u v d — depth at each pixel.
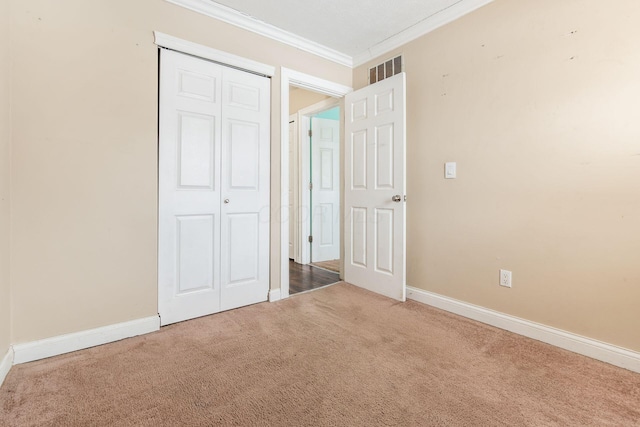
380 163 2.70
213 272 2.26
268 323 2.10
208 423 1.16
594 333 1.66
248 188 2.42
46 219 1.63
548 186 1.82
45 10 1.60
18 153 1.55
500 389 1.37
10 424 1.14
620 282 1.58
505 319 2.01
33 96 1.58
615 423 1.16
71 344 1.69
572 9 1.70
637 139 1.52
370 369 1.53
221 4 2.18
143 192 1.93
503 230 2.02
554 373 1.50
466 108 2.20
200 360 1.61
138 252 1.92
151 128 1.95
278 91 2.59
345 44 2.81
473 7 2.14
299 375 1.48
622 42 1.55
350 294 2.75
